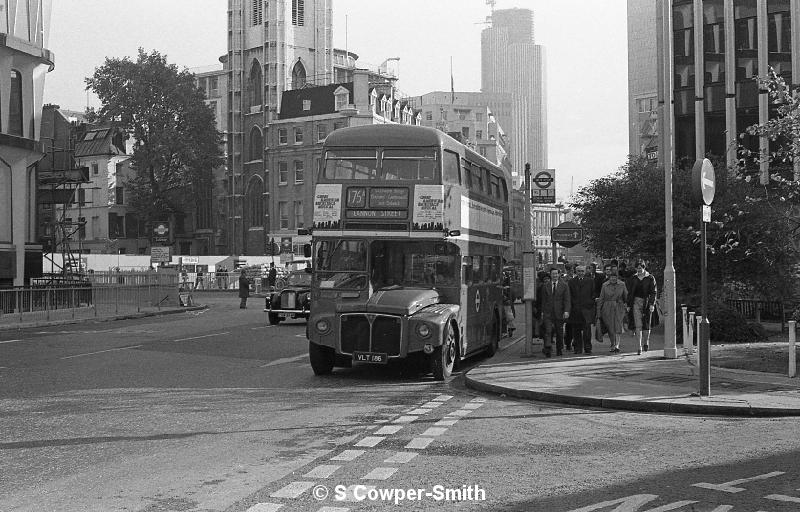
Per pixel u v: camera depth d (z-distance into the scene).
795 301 26.72
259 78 99.81
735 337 23.03
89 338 25.17
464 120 142.00
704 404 11.91
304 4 99.75
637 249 29.36
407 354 15.59
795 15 43.50
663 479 7.64
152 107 87.81
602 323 22.28
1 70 36.47
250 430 10.15
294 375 16.30
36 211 43.69
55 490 7.16
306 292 31.03
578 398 12.63
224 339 24.64
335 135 16.55
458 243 16.72
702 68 45.69
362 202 16.19
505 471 7.96
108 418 11.01
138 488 7.23
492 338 20.70
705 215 12.87
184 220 104.38
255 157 98.81
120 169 97.62
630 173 30.72
